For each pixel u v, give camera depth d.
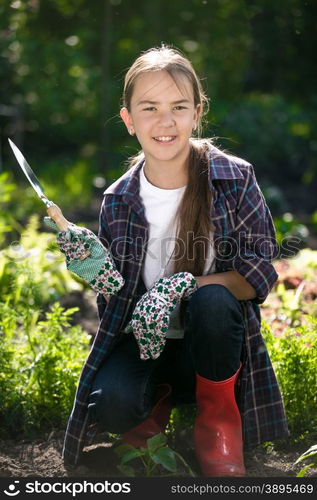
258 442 4.07
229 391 3.81
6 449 4.27
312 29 15.02
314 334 4.59
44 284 6.48
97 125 15.80
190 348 3.84
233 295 3.82
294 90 17.02
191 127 3.86
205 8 14.90
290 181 15.79
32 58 13.92
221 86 16.50
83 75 14.82
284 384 4.44
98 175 14.60
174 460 3.66
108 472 3.94
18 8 13.12
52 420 4.59
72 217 11.44
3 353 4.70
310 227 11.54
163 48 4.08
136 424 3.80
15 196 11.70
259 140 16.12
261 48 15.70
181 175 3.93
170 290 3.74
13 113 14.64
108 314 3.99
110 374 3.82
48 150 16.06
